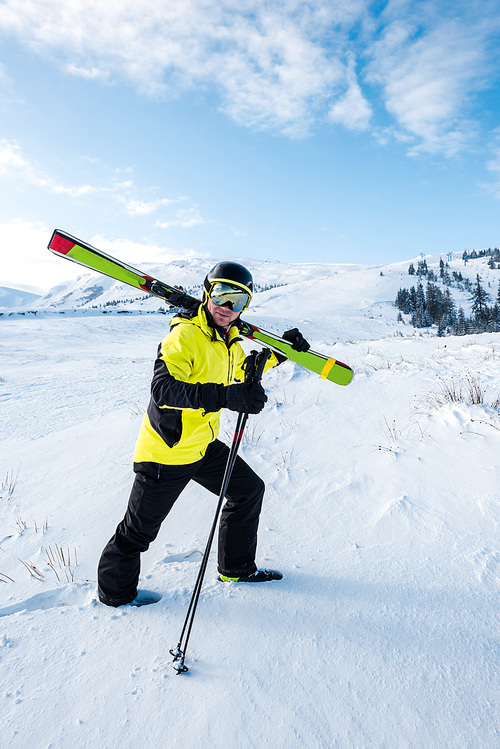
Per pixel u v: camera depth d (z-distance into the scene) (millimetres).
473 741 1443
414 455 3645
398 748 1425
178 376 1867
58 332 33906
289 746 1432
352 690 1637
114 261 2146
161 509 2117
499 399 4391
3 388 10078
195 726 1499
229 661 1780
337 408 5176
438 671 1714
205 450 2252
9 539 3100
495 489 2984
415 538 2629
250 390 1803
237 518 2301
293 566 2469
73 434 5691
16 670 1743
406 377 6117
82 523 3221
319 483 3457
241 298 2000
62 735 1471
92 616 2068
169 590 2291
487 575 2240
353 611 2059
